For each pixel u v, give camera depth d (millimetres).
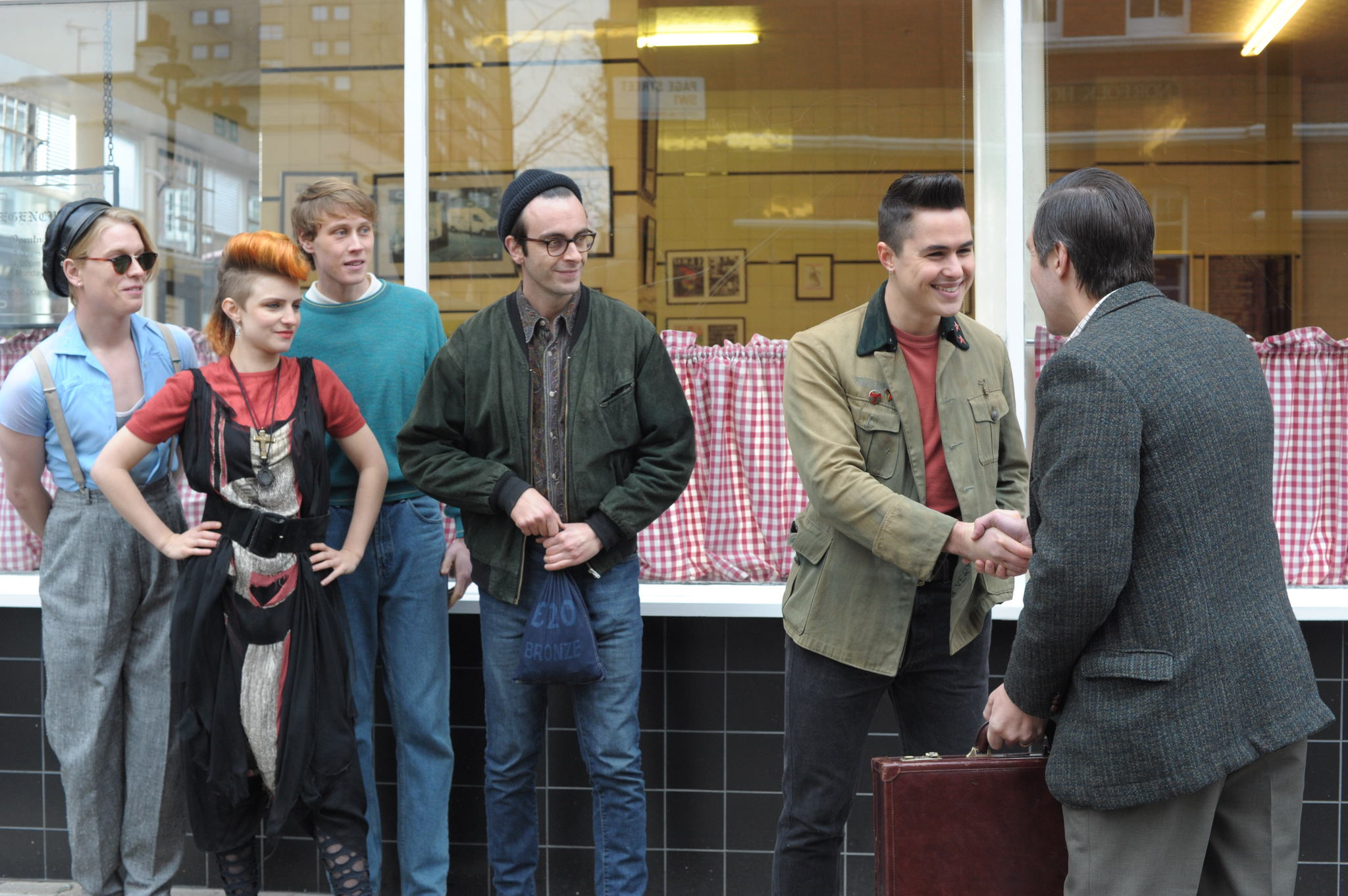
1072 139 3480
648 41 3568
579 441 2598
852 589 2346
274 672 2457
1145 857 1718
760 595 3330
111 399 2793
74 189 3758
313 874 3389
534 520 2482
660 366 2670
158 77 3750
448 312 3635
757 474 3514
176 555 2494
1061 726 1793
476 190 3627
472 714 3361
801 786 2434
